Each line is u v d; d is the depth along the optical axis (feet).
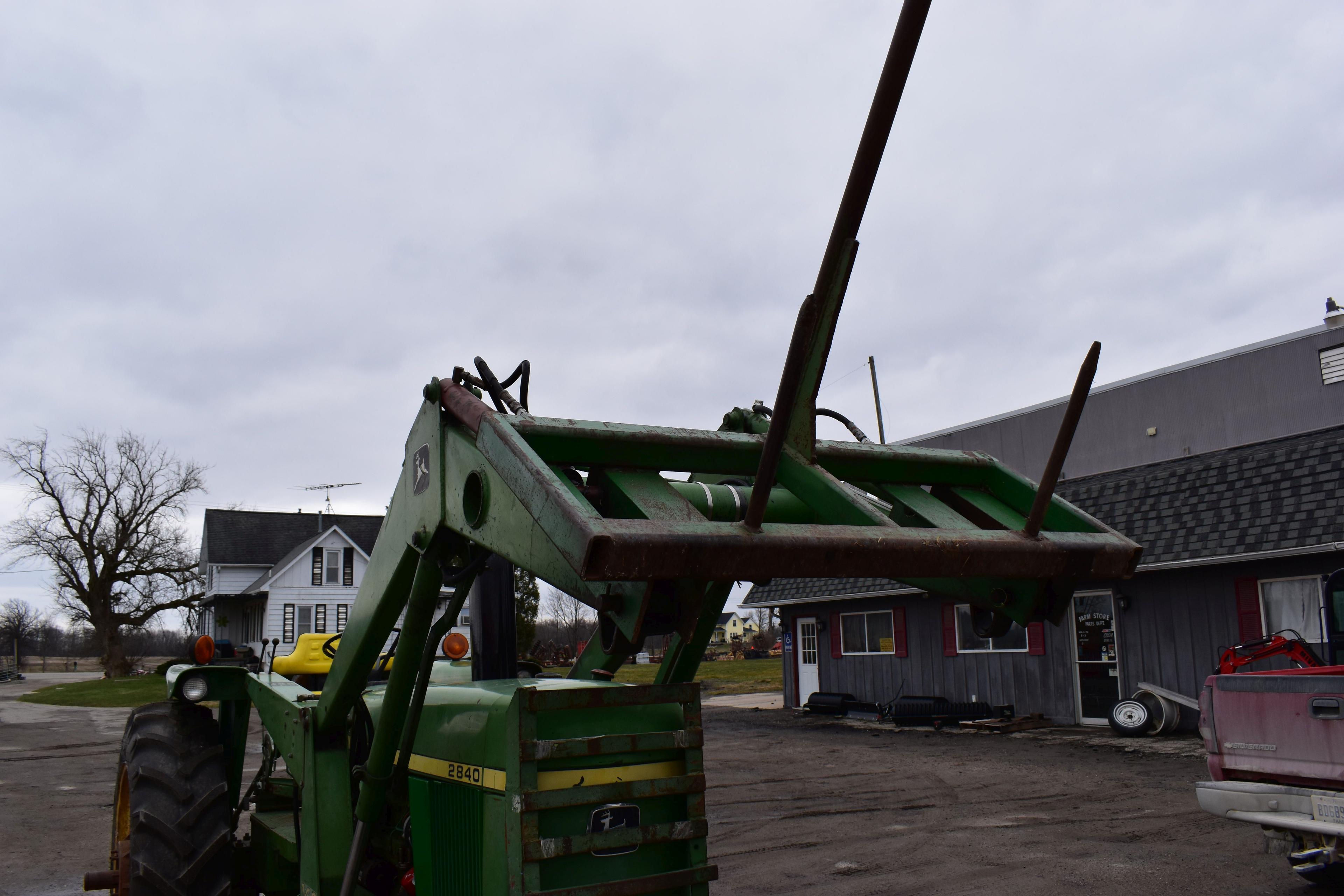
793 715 61.62
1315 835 17.65
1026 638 50.88
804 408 8.02
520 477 7.10
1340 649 26.27
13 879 21.12
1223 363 55.93
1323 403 51.03
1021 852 21.54
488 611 11.68
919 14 5.87
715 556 6.43
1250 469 44.39
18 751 47.83
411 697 10.65
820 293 7.15
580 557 6.14
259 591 126.11
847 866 20.58
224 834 12.85
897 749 42.06
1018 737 45.03
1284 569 40.42
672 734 9.29
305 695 12.91
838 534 6.97
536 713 8.69
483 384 8.72
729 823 25.76
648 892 8.87
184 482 145.79
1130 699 44.45
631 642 6.56
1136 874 19.43
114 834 14.71
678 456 8.23
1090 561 7.99
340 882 11.03
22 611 276.21
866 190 6.59
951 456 9.43
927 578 9.43
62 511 139.74
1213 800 18.78
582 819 8.83
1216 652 42.52
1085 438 62.80
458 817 9.80
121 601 144.05
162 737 13.57
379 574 10.20
